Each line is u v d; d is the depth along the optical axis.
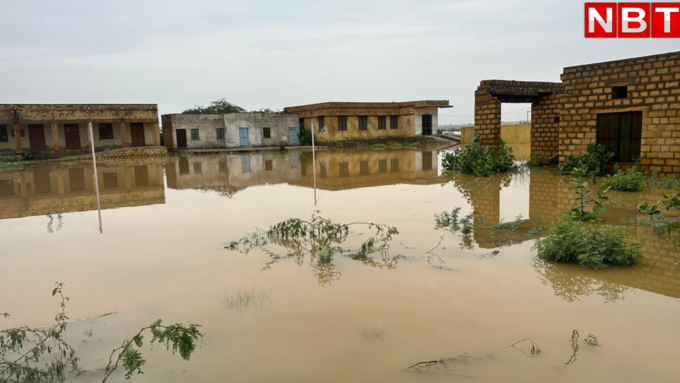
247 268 6.31
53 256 7.16
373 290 5.35
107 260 6.88
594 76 14.58
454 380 3.48
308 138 40.09
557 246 6.28
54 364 3.91
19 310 5.10
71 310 5.05
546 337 4.12
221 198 12.77
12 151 30.41
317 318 4.62
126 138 33.78
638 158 13.60
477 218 9.09
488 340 4.08
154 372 3.73
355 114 38.12
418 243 7.33
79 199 13.31
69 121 30.70
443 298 5.05
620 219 8.73
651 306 4.74
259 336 4.28
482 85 18.39
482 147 18.47
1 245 7.91
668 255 6.45
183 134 37.16
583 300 4.93
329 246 7.29
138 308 5.04
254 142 38.84
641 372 3.54
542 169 17.27
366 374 3.59
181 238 8.13
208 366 3.79
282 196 12.80
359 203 11.23
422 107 38.88
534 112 20.11
